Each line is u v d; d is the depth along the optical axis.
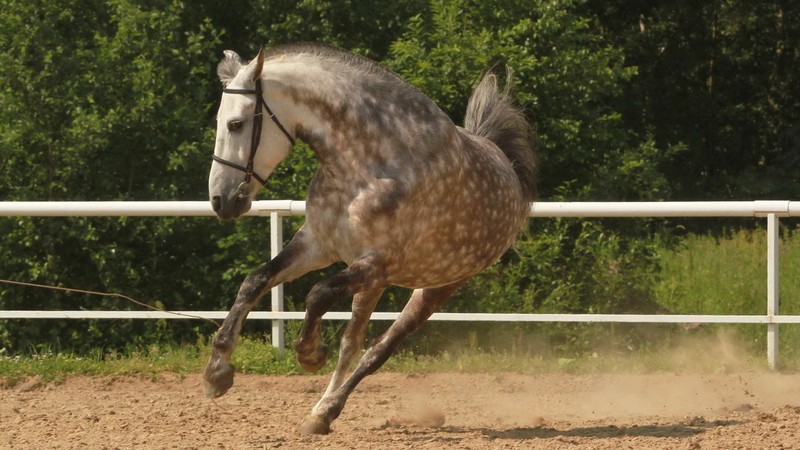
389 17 15.31
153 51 13.54
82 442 6.81
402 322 7.70
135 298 12.87
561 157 14.15
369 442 6.82
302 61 6.74
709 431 7.22
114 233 13.00
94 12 14.45
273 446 6.64
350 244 6.62
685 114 27.91
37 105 13.11
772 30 28.08
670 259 14.78
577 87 14.41
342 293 6.45
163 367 10.00
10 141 12.91
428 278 7.07
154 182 13.32
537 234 12.36
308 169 12.37
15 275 12.78
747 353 10.71
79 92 13.27
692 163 27.70
